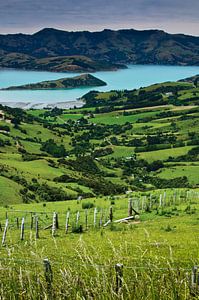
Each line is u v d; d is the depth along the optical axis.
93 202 60.34
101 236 32.62
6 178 130.75
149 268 9.16
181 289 8.35
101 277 8.55
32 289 8.29
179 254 20.64
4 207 60.91
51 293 8.20
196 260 17.80
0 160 179.25
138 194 66.25
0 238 35.59
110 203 56.81
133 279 8.73
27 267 9.92
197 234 31.61
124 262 12.66
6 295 8.23
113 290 7.95
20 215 53.53
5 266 10.07
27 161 195.75
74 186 151.25
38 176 161.75
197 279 8.59
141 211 48.06
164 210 47.00
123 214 46.91
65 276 8.38
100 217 46.34
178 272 8.99
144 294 7.93
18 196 116.38
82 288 8.08
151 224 39.56
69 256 15.48
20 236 36.41
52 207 59.06
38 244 27.25
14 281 8.59
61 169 189.88
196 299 7.89
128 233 34.06
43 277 8.92
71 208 57.03
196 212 44.84
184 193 63.62
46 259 9.23
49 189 137.38
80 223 44.06
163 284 8.31
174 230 34.84
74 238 33.06
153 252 17.58
